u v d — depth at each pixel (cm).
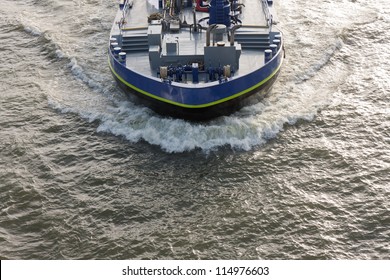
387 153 3250
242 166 3147
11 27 4925
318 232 2695
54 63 4366
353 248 2609
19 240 2677
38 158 3256
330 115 3594
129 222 2786
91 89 3994
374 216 2783
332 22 4891
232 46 3438
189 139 3328
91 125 3559
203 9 4288
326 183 3012
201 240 2655
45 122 3597
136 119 3544
